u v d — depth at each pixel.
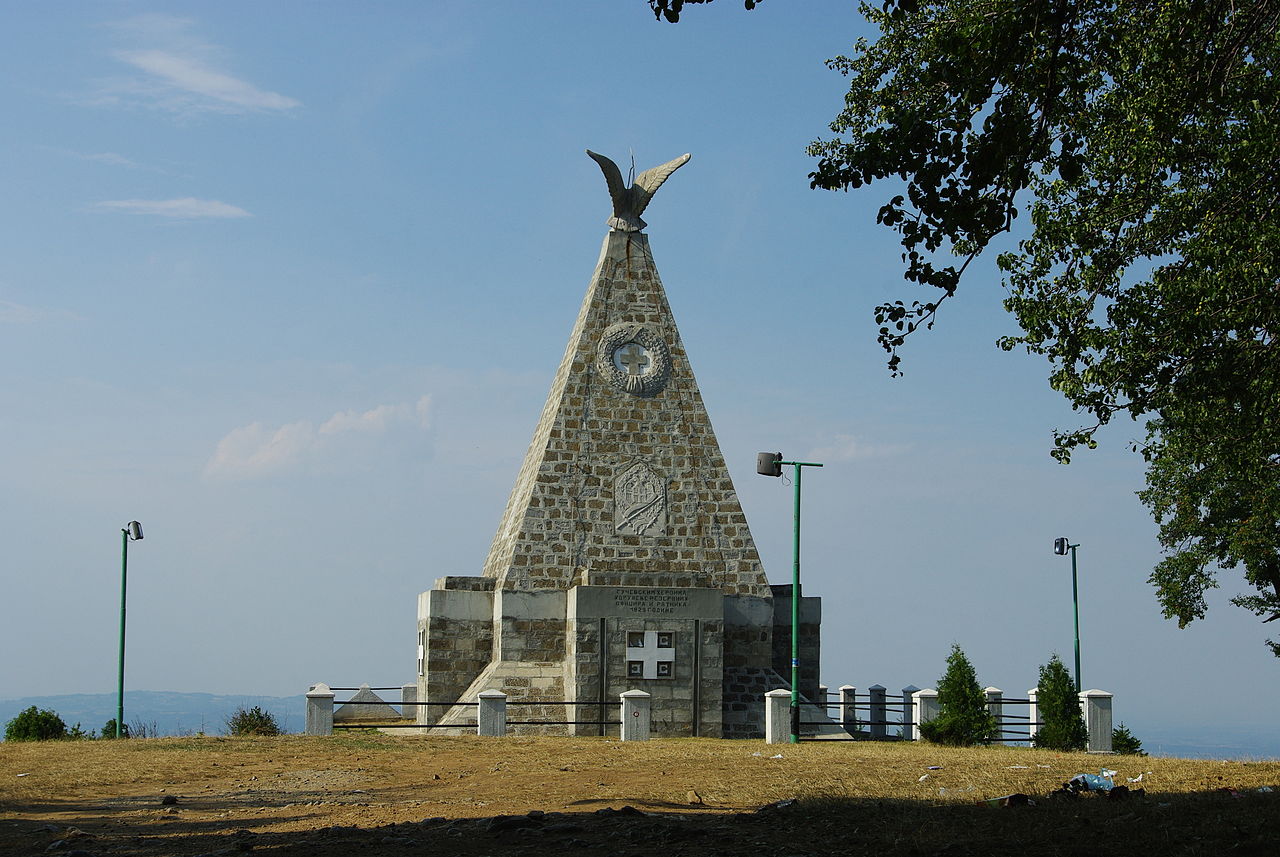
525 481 50.44
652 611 45.03
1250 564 50.50
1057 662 40.72
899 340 21.48
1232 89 22.75
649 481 48.88
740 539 49.06
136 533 49.75
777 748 35.97
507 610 46.56
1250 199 23.95
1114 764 29.75
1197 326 24.20
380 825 20.95
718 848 17.95
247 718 47.88
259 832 20.69
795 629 40.56
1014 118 19.28
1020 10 19.36
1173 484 52.06
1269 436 25.75
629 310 50.59
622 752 33.41
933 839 18.12
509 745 35.94
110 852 19.03
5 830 21.47
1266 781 23.62
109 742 37.09
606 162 51.06
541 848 18.25
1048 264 26.16
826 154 29.78
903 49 26.77
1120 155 25.22
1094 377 25.25
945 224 19.58
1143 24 22.55
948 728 39.12
